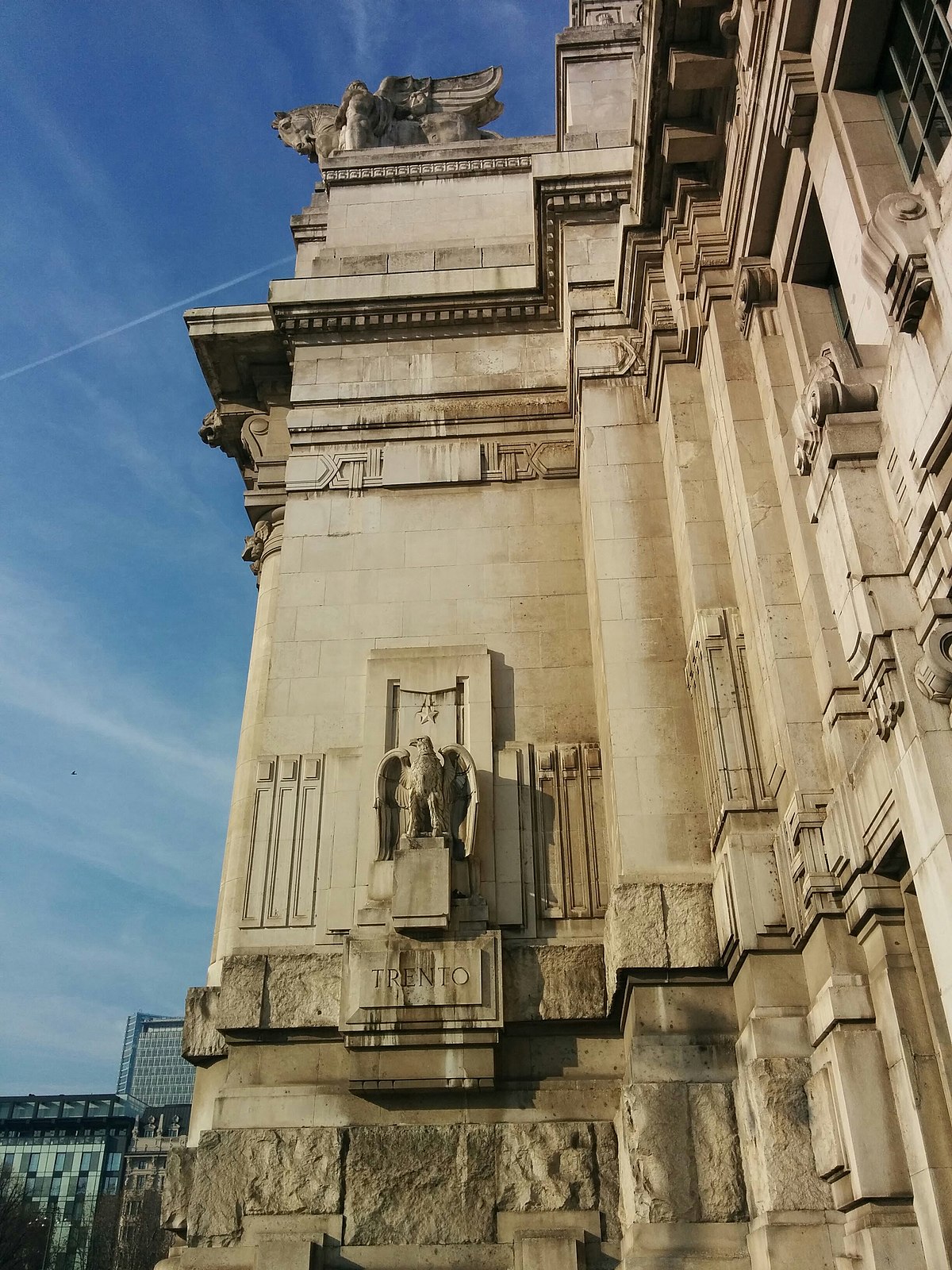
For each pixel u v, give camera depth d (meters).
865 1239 8.76
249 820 16.30
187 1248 12.09
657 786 13.20
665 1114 11.26
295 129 24.11
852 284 10.22
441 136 23.17
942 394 7.73
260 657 17.56
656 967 11.91
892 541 8.97
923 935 9.06
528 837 14.26
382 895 13.73
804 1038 10.38
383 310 18.53
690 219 14.41
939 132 9.11
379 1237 12.04
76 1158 100.06
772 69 11.21
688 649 13.64
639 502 15.30
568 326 17.19
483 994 12.88
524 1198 12.16
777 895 10.98
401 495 17.23
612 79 20.02
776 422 12.11
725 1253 10.52
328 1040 13.26
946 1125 8.48
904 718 8.16
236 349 19.14
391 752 14.65
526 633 16.02
